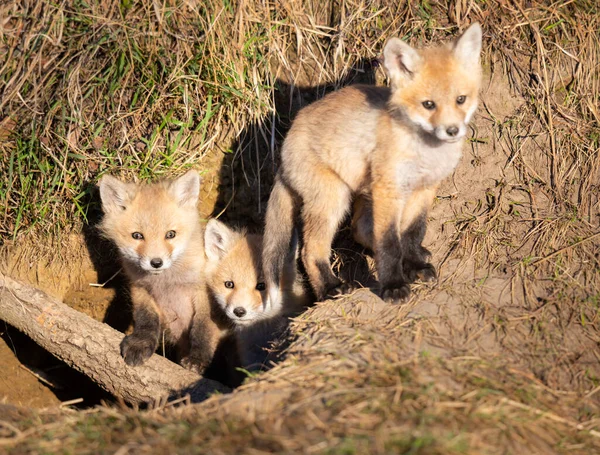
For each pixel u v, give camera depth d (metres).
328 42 12.50
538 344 7.46
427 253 9.73
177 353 11.73
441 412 5.82
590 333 7.67
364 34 12.27
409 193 9.10
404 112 8.55
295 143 9.85
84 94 12.16
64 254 11.80
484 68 11.25
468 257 9.57
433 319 7.96
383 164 8.81
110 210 10.68
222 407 6.44
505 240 9.62
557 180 10.23
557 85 11.01
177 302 11.19
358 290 9.18
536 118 10.78
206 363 10.57
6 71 12.77
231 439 5.63
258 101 12.06
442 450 5.23
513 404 6.17
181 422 6.11
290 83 12.41
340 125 9.31
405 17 12.12
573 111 10.76
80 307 12.20
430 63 8.45
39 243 11.73
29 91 12.52
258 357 11.16
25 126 12.21
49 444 5.94
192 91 12.06
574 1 11.48
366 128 9.06
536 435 5.89
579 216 9.64
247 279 10.99
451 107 8.37
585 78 10.95
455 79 8.41
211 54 12.02
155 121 12.09
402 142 8.68
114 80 12.04
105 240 11.95
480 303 8.27
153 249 10.23
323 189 9.66
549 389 6.72
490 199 10.41
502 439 5.66
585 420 6.34
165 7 12.40
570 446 5.85
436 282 9.00
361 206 10.25
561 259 8.94
